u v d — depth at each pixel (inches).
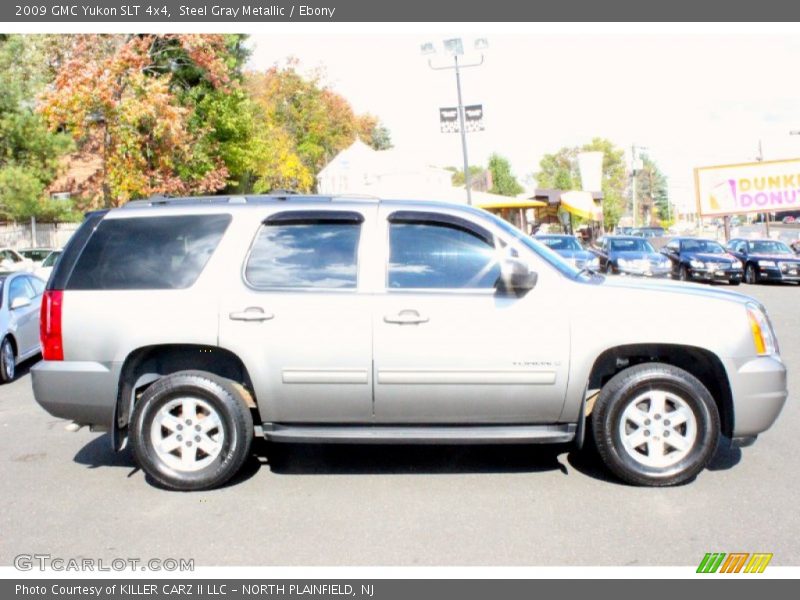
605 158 3388.3
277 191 231.3
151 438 201.2
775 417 196.9
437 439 196.9
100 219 209.5
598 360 205.2
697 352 199.2
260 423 214.2
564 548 162.6
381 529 174.1
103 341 199.9
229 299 198.7
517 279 190.7
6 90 1039.0
